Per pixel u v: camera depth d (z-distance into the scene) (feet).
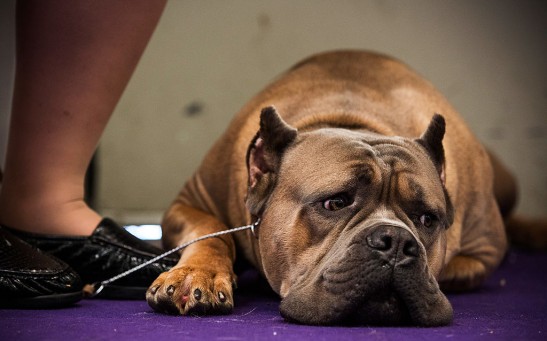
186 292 6.46
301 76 9.07
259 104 8.85
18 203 7.64
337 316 5.93
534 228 15.28
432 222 6.80
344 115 8.11
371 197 6.48
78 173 7.79
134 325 5.87
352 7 16.60
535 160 17.17
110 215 15.75
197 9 16.15
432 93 9.28
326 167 6.61
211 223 8.25
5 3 13.52
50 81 7.34
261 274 7.93
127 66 7.53
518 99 17.12
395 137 7.18
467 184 8.85
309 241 6.56
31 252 6.91
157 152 16.03
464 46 16.94
